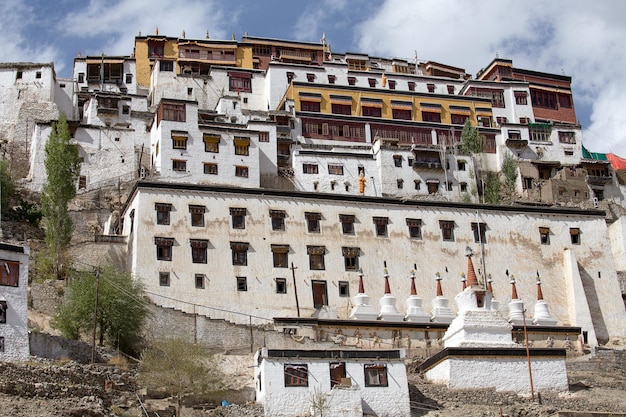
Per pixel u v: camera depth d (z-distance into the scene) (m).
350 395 54.56
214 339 69.69
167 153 98.00
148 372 57.09
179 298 74.44
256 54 136.25
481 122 127.00
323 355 55.69
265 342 69.44
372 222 82.81
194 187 79.06
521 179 117.06
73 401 51.16
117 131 105.44
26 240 80.50
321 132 115.62
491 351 61.91
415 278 81.50
